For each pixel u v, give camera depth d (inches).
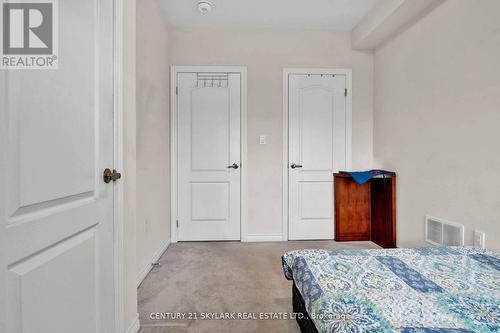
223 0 101.1
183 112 122.4
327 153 126.0
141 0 83.7
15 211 28.3
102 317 46.0
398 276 46.7
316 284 44.4
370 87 126.2
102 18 45.9
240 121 123.6
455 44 77.9
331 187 125.8
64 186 35.6
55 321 34.2
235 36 122.7
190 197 123.6
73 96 37.7
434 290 41.9
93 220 42.9
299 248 113.8
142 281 82.7
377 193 117.7
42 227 31.8
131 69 57.8
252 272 89.4
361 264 51.9
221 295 74.6
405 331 31.8
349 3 103.7
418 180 95.3
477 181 70.9
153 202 95.7
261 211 124.7
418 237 95.0
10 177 27.7
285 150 124.6
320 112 125.6
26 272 29.7
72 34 37.4
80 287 39.6
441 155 84.0
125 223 54.1
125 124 54.6
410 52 99.3
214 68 122.1
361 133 127.0
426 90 90.7
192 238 124.0
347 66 125.6
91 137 42.4
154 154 97.0
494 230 66.0
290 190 125.1
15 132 28.3
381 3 100.4
